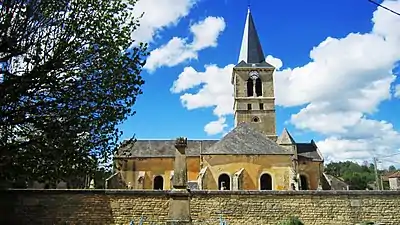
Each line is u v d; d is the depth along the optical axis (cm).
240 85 6150
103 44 1497
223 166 4081
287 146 5256
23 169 1463
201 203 2239
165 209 2219
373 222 2250
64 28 1459
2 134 1409
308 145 5744
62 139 1405
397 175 6781
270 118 6025
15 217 2103
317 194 2292
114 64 1503
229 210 2239
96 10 1527
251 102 6075
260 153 4128
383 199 2312
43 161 1462
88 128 1461
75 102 1443
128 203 2212
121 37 1532
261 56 6394
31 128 1452
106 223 2173
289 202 2272
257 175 4069
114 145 1561
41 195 2152
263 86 6147
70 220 2147
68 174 1502
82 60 1470
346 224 2258
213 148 4216
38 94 1430
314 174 5362
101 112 1485
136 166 5362
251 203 2258
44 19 1425
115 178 5144
